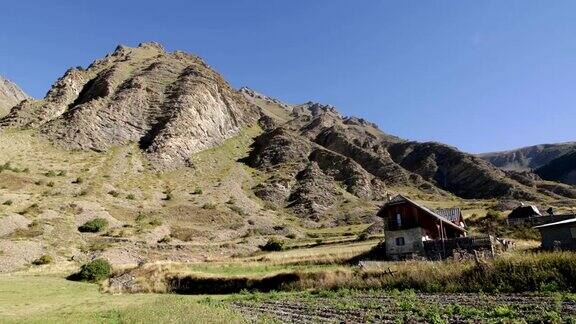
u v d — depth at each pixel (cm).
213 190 12900
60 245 7175
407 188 17462
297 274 3984
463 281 2919
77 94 18088
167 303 3116
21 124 14950
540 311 1942
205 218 10519
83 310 3038
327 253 6112
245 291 4003
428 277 3109
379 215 6341
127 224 9000
